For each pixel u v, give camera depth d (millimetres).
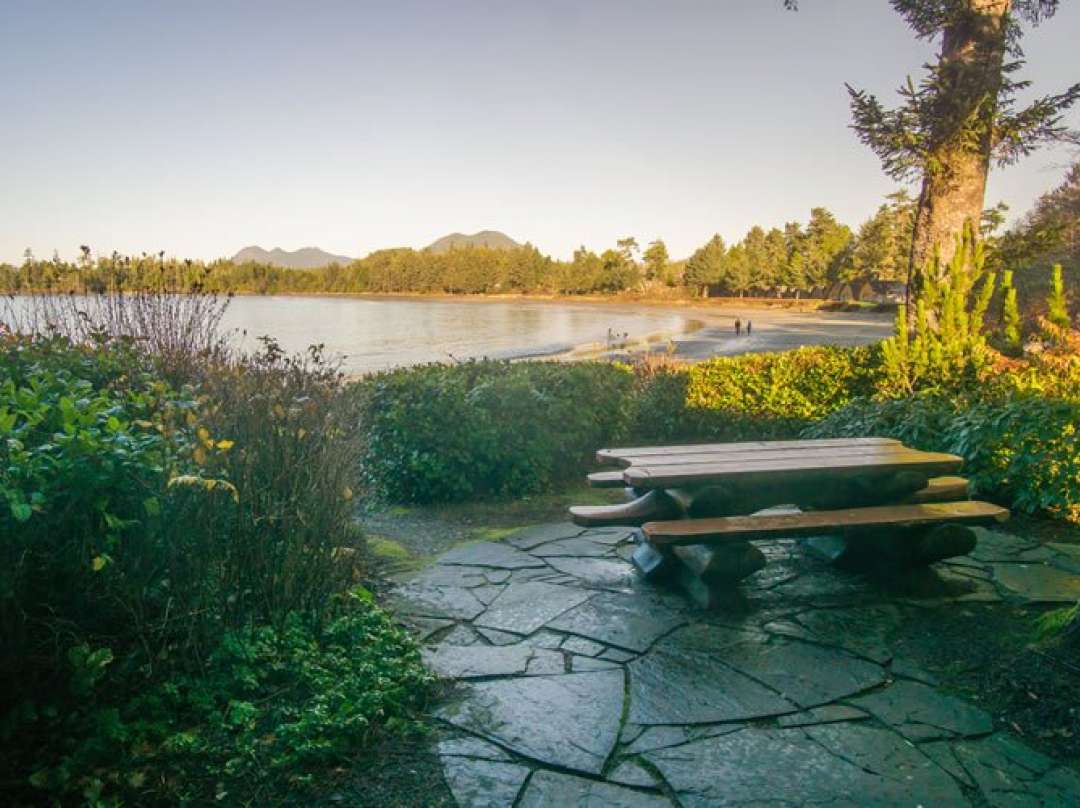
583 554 4719
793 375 9203
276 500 3375
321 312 115125
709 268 153500
